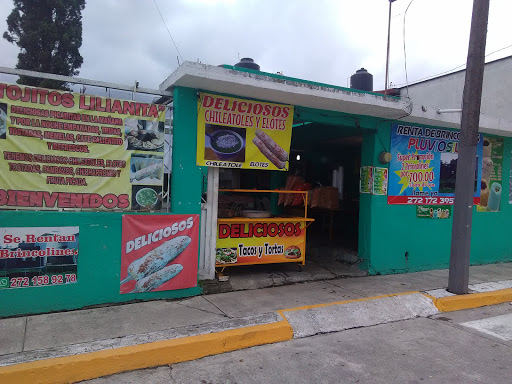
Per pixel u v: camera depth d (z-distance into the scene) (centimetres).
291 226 670
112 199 506
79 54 1492
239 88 530
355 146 1060
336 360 400
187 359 397
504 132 842
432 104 1569
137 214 516
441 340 461
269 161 609
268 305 535
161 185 538
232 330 436
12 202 455
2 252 449
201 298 557
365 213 740
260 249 644
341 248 839
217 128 566
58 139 473
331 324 492
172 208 543
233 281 616
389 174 740
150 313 488
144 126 522
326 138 915
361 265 741
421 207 786
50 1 1430
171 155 545
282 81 540
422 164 779
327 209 928
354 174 1124
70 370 349
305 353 416
